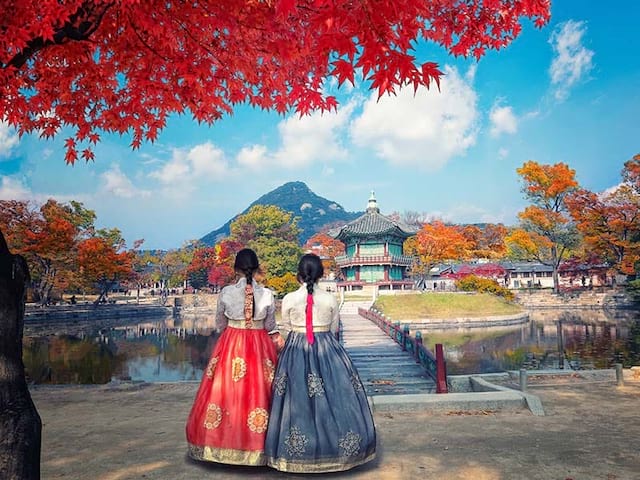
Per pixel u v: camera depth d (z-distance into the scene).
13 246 38.88
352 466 3.34
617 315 40.78
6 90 4.67
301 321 3.71
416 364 12.61
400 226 57.09
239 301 3.71
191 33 4.03
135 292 84.81
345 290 56.00
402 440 4.26
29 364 17.91
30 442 2.53
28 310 40.75
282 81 4.53
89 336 29.42
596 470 3.45
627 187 47.72
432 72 2.26
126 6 3.71
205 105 4.98
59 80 4.98
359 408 3.49
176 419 5.51
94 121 5.40
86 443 4.39
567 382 7.86
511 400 5.51
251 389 3.52
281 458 3.28
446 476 3.33
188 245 91.31
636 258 47.31
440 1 3.71
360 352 14.87
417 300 40.03
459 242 58.78
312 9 3.21
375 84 2.36
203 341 26.25
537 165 53.72
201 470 3.49
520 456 3.77
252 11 3.57
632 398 6.23
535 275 74.81
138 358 19.53
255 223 72.44
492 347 21.84
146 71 4.63
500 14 3.74
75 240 45.34
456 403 5.44
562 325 32.81
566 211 53.66
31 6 3.40
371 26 2.16
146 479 3.33
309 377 3.49
